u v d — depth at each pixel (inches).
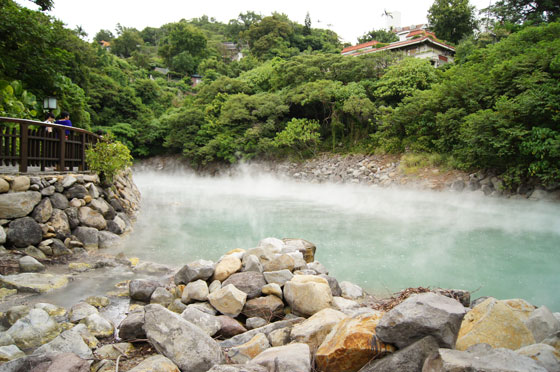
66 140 286.5
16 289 169.0
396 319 93.7
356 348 95.4
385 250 258.5
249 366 93.0
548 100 454.6
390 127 805.9
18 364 97.3
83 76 1022.4
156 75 2379.4
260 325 139.6
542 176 458.3
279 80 1183.6
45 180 250.5
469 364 75.1
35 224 227.3
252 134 1040.8
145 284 167.2
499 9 1114.1
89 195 281.9
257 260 178.4
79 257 230.2
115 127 1307.8
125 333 125.1
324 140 1022.4
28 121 245.6
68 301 161.3
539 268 218.7
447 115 636.1
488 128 515.8
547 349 87.5
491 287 190.5
